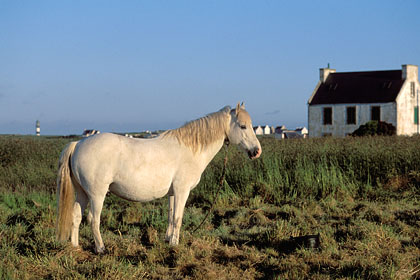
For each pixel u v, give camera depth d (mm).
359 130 29734
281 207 9703
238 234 7668
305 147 14414
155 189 6449
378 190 10578
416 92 48406
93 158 6148
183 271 5812
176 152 6570
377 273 5414
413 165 11727
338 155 12969
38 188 12773
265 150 14969
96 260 5977
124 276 5316
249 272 5742
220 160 14016
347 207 9391
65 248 6305
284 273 5562
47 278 5473
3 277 5277
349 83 50625
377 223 8102
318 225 8031
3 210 9422
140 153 6316
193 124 6777
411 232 7496
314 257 6184
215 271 5668
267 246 6906
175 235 6699
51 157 17516
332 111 49844
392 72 49406
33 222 8367
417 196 10039
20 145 18516
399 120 46688
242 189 11336
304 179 11281
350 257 6180
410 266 5801
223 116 6922
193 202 10867
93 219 6301
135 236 7496
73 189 6363
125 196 6453
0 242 6859
